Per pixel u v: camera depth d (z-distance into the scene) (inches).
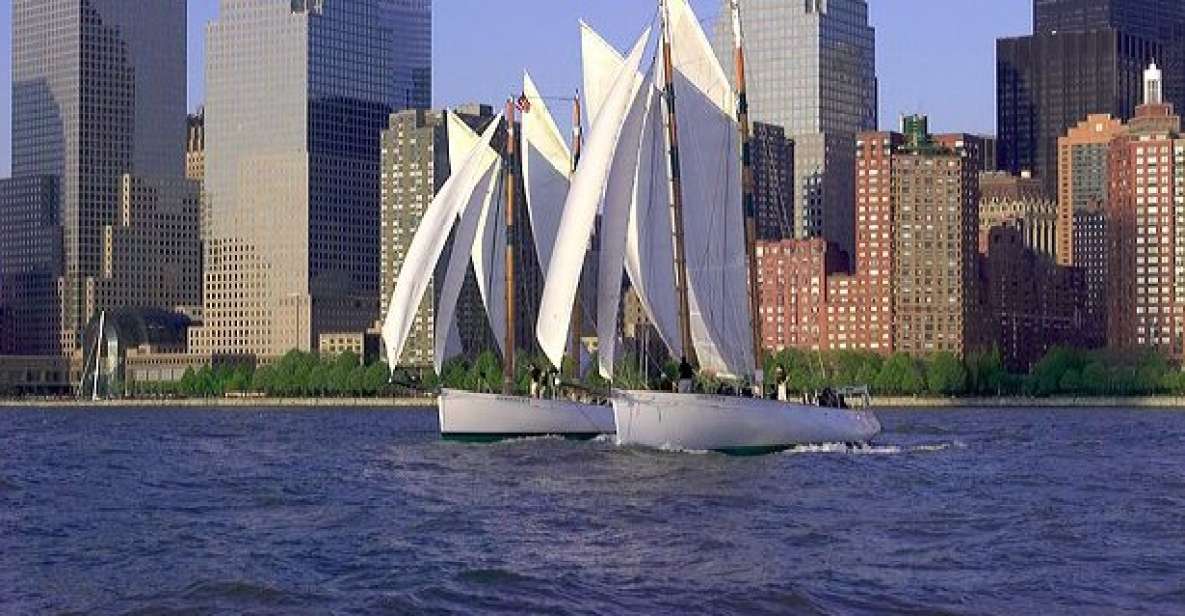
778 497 4722.0
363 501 4808.1
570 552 3644.2
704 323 6161.4
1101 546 3740.2
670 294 6171.3
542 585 3193.9
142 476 5949.8
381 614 2952.8
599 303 6141.7
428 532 4035.4
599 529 4045.3
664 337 6171.3
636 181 6127.0
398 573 3373.5
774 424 6038.4
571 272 6190.9
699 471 5413.4
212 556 3659.0
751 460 5767.7
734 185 6210.6
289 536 3998.5
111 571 3464.6
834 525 4104.3
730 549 3676.2
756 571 3358.8
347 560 3570.4
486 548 3727.9
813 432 6200.8
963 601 3053.6
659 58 6141.7
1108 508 4515.3
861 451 6476.4
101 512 4626.0
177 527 4222.4
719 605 3009.4
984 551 3654.0
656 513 4360.2
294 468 6259.8
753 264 6205.7
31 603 3100.4
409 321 7190.0
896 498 4744.1
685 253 6127.0
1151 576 3314.5
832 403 6446.9
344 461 6555.1
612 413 7057.1
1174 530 4020.7
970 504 4606.3
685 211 6146.7
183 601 3090.6
